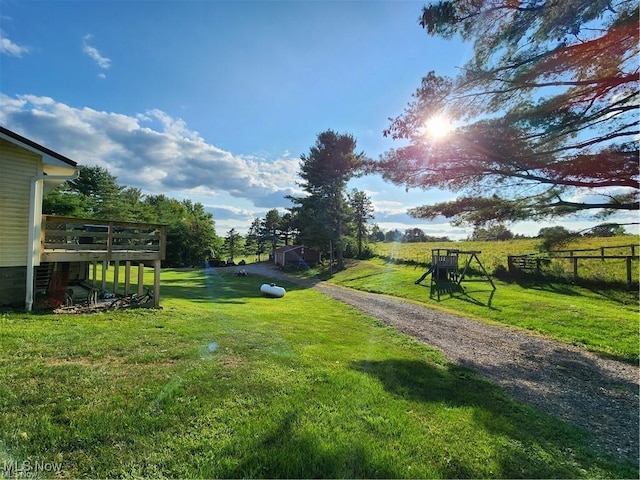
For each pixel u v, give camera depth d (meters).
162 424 3.06
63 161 8.27
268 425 3.19
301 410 3.57
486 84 7.21
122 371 4.26
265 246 65.75
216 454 2.68
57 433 2.79
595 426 3.94
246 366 4.85
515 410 4.21
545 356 7.04
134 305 9.48
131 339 5.77
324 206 31.31
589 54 6.20
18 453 2.52
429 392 4.56
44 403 3.27
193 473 2.43
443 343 7.93
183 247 47.88
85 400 3.39
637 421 4.11
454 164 7.98
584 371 6.12
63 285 9.55
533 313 10.98
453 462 2.88
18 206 7.74
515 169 7.56
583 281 15.51
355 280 24.89
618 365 6.48
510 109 7.59
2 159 7.52
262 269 41.25
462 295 15.53
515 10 6.39
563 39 6.18
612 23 5.73
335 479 2.50
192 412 3.33
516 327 9.81
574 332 8.77
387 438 3.17
